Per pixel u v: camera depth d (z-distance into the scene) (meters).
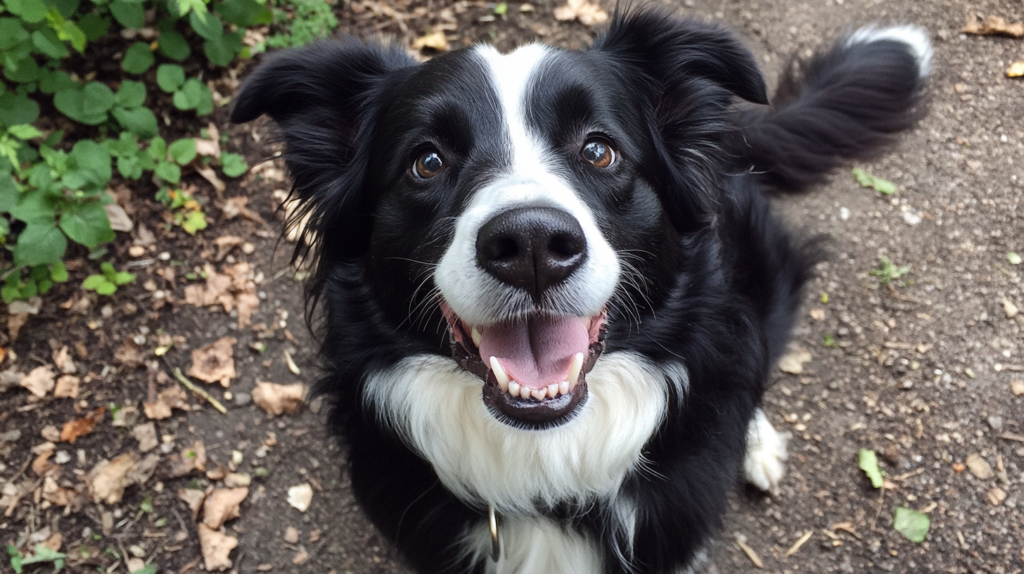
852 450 0.52
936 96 0.67
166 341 0.55
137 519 0.49
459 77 0.35
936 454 0.51
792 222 0.60
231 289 0.58
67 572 0.48
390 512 0.40
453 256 0.32
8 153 0.48
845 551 0.48
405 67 0.39
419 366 0.37
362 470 0.40
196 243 0.59
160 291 0.57
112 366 0.54
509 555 0.40
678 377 0.38
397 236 0.36
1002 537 0.48
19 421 0.52
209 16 0.59
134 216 0.59
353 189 0.39
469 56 0.36
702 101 0.40
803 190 0.52
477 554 0.40
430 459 0.38
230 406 0.54
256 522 0.50
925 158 0.64
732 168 0.48
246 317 0.57
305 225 0.41
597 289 0.31
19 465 0.50
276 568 0.49
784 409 0.53
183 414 0.53
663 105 0.40
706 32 0.38
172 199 0.60
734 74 0.38
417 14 0.73
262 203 0.62
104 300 0.56
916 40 0.52
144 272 0.57
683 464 0.39
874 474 0.50
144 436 0.52
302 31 0.68
